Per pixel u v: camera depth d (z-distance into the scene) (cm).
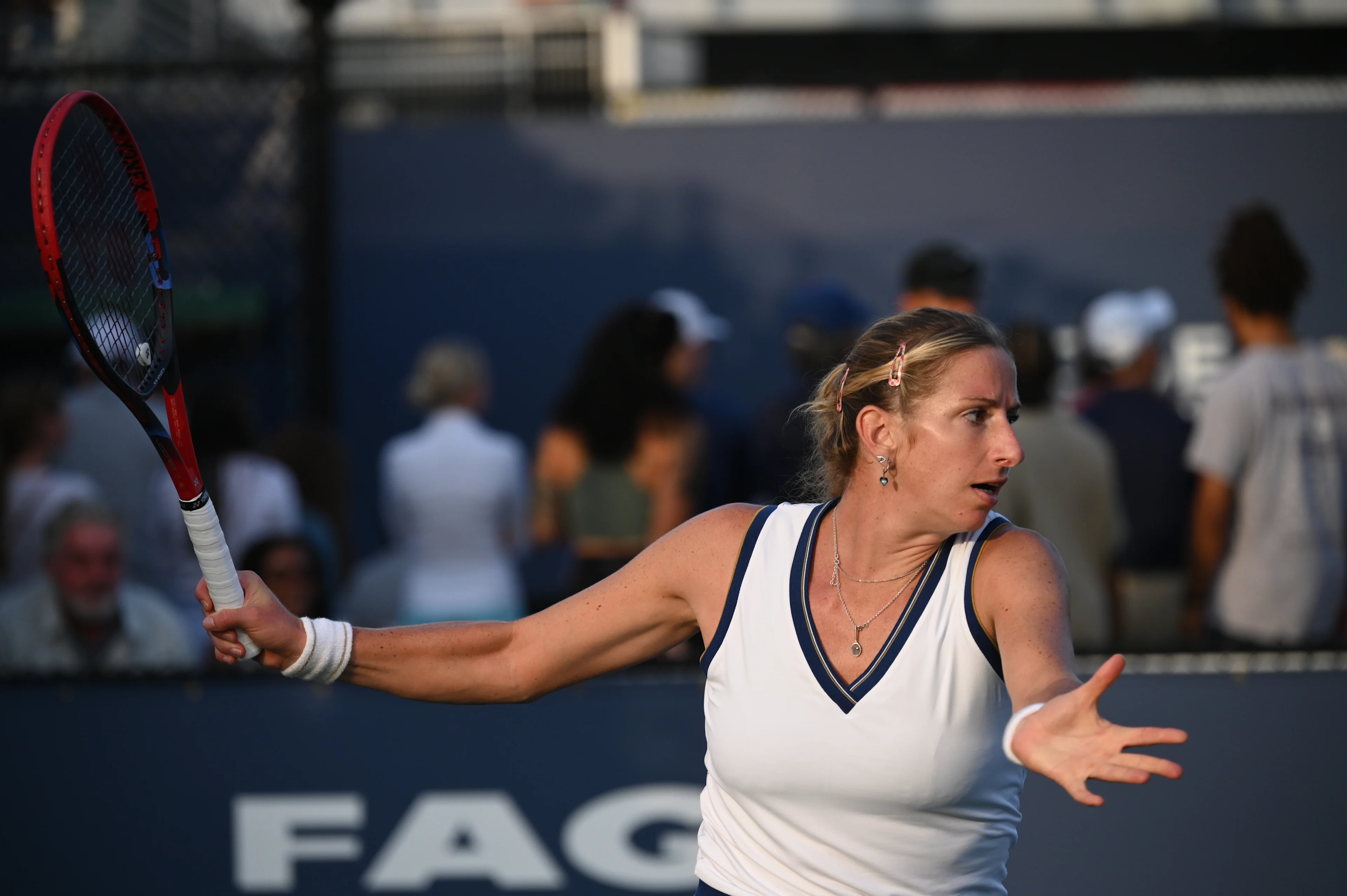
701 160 2847
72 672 1290
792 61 3528
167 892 1282
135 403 703
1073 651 651
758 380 2844
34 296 2755
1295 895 1211
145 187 793
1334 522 1462
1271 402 1453
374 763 1273
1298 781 1211
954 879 706
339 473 1895
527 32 2988
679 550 754
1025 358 1397
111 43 2625
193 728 1282
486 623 776
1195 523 1495
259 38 2711
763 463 1599
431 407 1733
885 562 695
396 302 2859
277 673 1281
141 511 1978
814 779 688
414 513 1683
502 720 1267
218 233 2720
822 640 695
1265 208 1522
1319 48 3419
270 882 1280
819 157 2833
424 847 1272
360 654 751
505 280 2859
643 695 1263
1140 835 1216
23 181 2667
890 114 2828
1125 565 1672
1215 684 1217
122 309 833
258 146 2691
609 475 1542
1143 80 3369
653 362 1544
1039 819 1225
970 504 671
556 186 2862
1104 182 2781
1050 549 694
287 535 1484
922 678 675
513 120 2858
